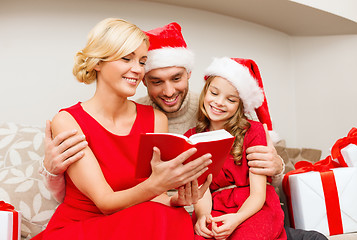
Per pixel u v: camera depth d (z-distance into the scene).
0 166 1.61
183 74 1.57
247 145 1.52
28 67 2.12
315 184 1.54
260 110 1.69
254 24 2.46
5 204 1.38
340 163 1.66
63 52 2.15
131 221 1.10
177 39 1.58
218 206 1.45
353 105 2.20
